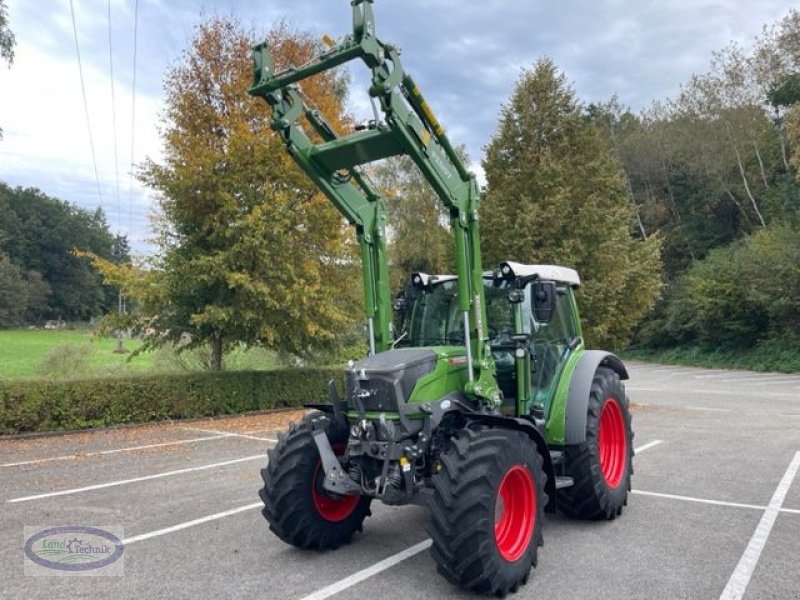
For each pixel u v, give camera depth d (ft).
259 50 14.55
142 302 40.73
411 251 95.55
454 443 13.23
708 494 20.99
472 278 15.17
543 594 12.82
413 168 97.45
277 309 40.37
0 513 19.34
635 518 18.25
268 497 15.11
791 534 16.56
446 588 13.23
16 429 34.53
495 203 47.50
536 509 13.79
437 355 14.93
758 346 95.40
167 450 30.78
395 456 13.64
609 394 19.07
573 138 48.24
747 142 117.08
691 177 131.34
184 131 42.88
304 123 38.75
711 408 48.11
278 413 45.16
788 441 31.91
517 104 48.96
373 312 16.44
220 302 39.96
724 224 126.72
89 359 60.75
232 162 39.75
